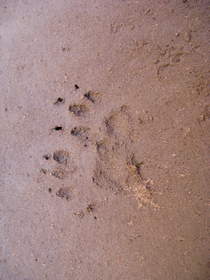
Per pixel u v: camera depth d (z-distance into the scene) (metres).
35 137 0.22
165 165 0.20
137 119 0.21
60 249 0.19
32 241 0.20
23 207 0.20
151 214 0.19
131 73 0.22
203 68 0.21
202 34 0.22
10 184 0.21
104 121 0.21
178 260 0.18
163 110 0.21
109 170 0.20
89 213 0.19
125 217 0.19
